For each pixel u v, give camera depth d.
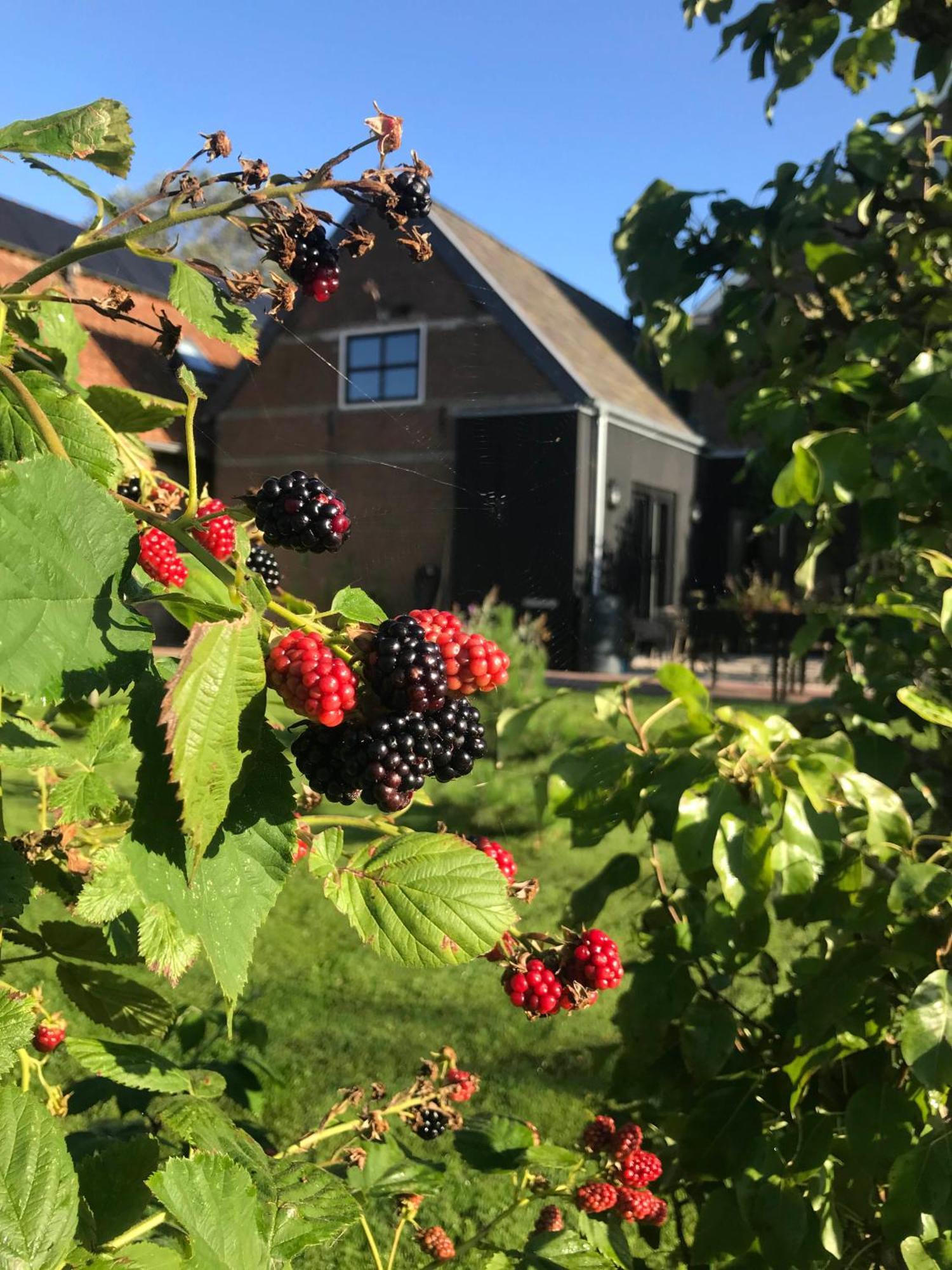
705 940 1.76
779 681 10.36
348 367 10.85
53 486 0.57
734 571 14.52
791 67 2.18
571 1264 1.40
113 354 4.38
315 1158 2.44
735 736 1.51
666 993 1.77
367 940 0.76
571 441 10.51
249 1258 0.79
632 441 12.32
